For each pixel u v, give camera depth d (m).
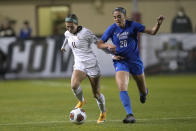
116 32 34.56
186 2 103.81
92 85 35.09
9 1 103.38
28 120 37.59
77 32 34.69
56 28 104.88
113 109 43.22
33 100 52.62
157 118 36.38
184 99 49.59
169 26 104.44
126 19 34.78
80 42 34.62
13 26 103.69
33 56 80.56
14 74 80.88
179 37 81.62
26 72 80.81
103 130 30.84
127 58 34.88
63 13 104.62
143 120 35.41
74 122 33.69
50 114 40.94
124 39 34.53
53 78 80.50
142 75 35.97
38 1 104.06
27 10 104.06
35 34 104.56
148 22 104.19
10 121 37.25
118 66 34.75
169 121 34.56
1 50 80.81
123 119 36.66
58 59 80.19
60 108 44.97
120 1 103.69
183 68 81.88
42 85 70.69
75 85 34.53
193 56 81.88
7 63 80.88
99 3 103.69
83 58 34.84
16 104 49.41
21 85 71.75
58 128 32.50
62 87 66.88
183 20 91.19
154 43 81.38
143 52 81.19
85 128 32.03
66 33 35.34
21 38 80.69
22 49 80.75
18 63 80.81
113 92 58.94
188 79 74.69
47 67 80.38
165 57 81.69
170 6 104.00
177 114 38.44
